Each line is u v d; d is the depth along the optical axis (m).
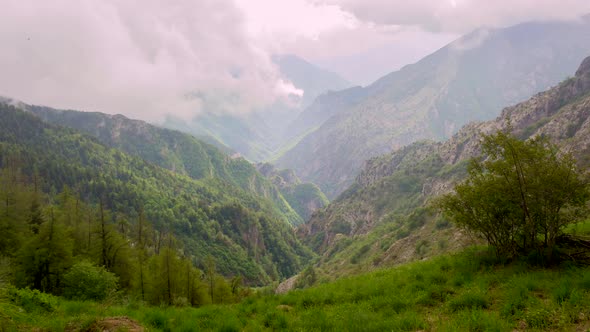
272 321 11.61
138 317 12.35
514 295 10.11
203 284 45.22
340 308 12.34
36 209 81.38
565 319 8.10
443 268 15.62
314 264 197.38
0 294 12.45
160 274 36.66
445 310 10.46
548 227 12.84
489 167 14.32
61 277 33.84
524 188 13.02
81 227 61.19
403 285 14.02
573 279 10.36
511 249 14.24
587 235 14.88
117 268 52.38
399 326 9.42
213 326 11.47
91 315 12.17
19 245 51.97
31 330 10.20
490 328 8.23
